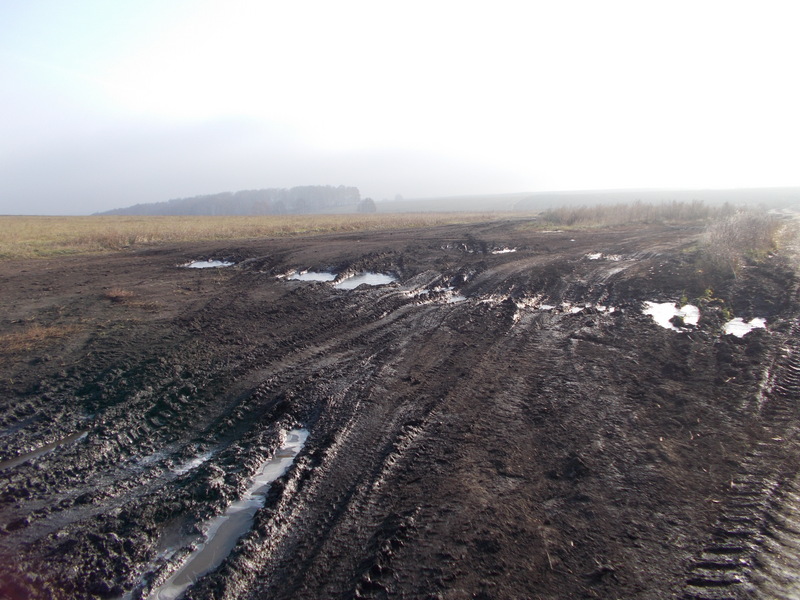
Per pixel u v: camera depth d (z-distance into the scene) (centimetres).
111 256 1850
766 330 884
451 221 4009
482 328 957
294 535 402
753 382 660
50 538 404
